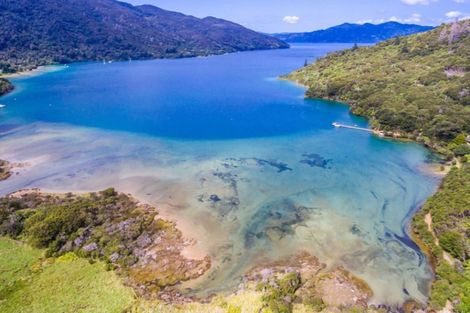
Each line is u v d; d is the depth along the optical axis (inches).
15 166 2345.0
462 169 2158.0
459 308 1147.9
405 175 2276.1
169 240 1558.8
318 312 1167.0
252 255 1482.5
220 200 1916.8
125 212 1763.0
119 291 1240.2
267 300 1197.7
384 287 1306.6
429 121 2974.9
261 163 2440.9
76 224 1574.8
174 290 1269.7
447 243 1450.5
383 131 3110.2
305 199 1947.6
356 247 1542.8
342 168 2377.0
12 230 1545.3
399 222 1740.9
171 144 2827.3
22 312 1136.8
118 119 3595.0
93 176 2210.9
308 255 1487.5
